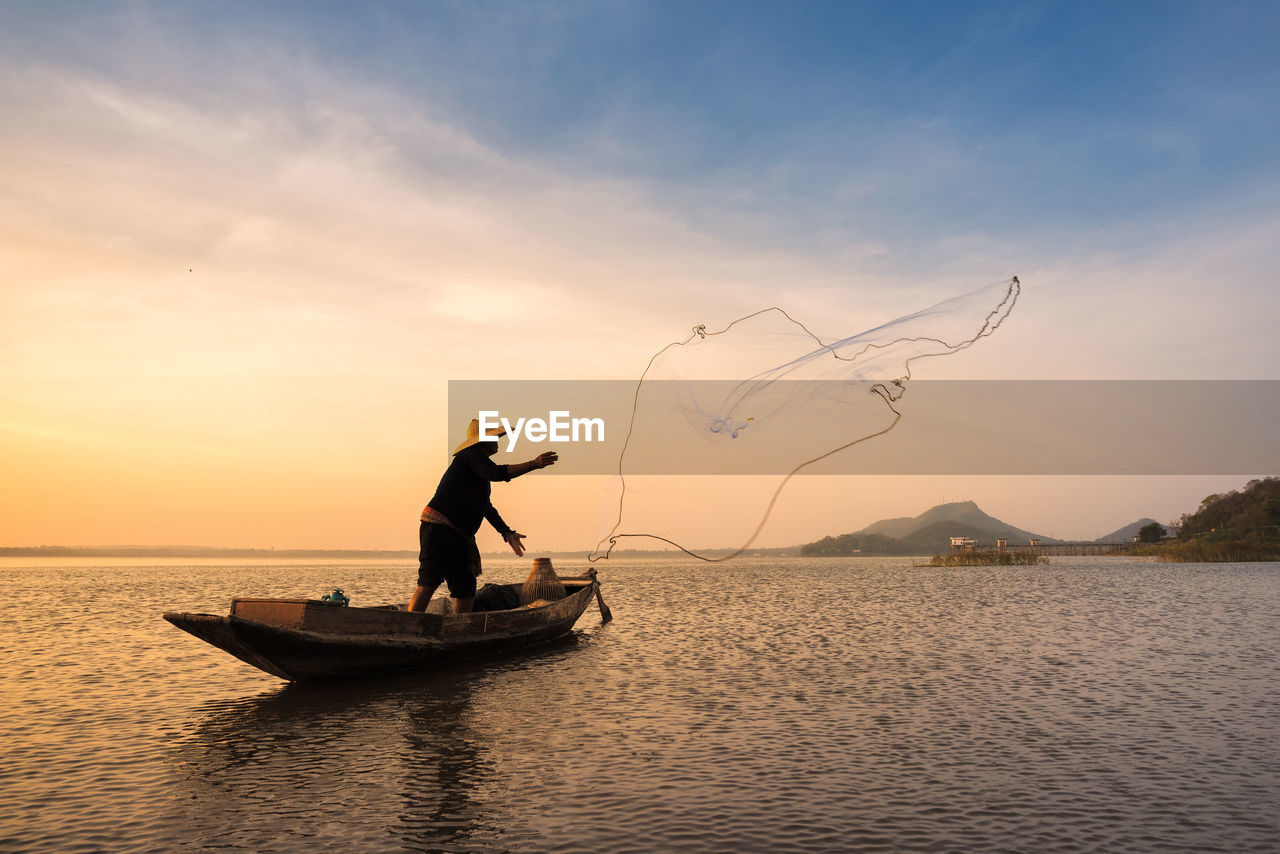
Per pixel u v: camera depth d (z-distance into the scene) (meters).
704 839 6.02
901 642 17.22
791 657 15.09
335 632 12.09
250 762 8.18
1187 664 13.93
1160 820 6.37
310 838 6.10
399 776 7.65
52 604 29.20
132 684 12.61
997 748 8.47
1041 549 107.62
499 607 17.27
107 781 7.56
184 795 7.12
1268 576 46.09
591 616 23.62
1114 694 11.31
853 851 5.80
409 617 13.08
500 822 6.40
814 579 50.41
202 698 11.49
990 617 22.73
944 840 5.98
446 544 13.54
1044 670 13.41
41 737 9.27
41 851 5.84
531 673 13.41
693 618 23.08
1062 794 7.01
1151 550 100.31
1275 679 12.42
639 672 13.48
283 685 12.41
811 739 8.90
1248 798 6.88
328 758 8.30
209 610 26.33
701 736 9.07
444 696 11.52
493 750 8.56
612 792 7.11
